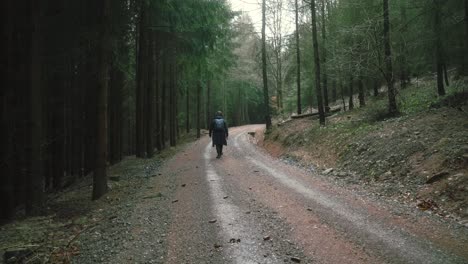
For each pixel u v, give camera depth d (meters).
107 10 9.88
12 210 10.13
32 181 9.09
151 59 18.00
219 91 44.94
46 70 12.24
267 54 29.95
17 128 10.23
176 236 5.98
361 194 8.23
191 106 42.78
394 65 15.61
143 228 6.49
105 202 9.09
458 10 11.66
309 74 25.62
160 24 17.00
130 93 23.72
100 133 9.95
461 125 9.59
